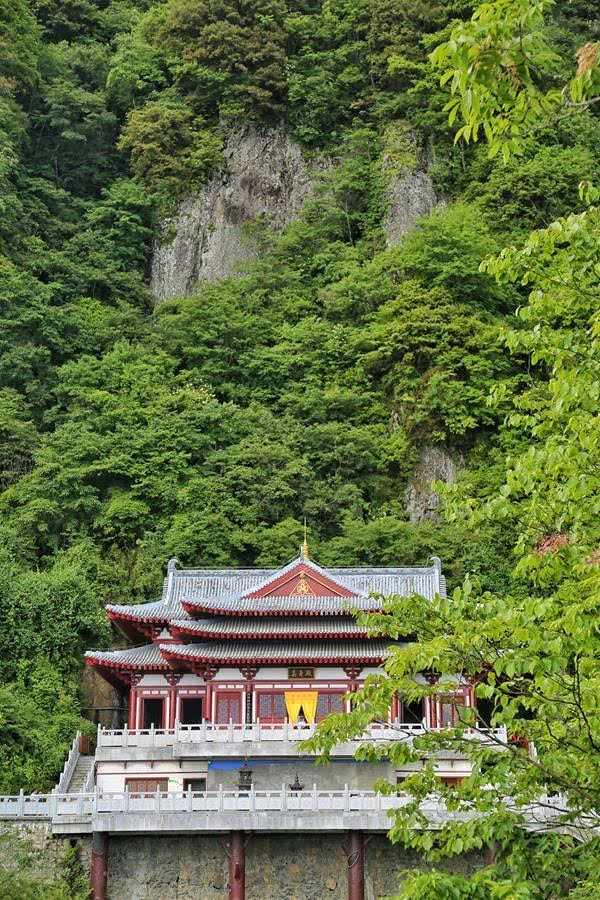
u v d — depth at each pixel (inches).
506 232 4183.1
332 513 3444.9
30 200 4315.9
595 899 831.1
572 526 879.1
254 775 2234.3
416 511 3511.3
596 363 847.1
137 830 1951.3
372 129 4758.9
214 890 1973.4
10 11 4714.6
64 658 2760.8
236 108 4744.1
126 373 3752.5
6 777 2322.8
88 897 1927.9
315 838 1985.7
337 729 872.9
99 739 2315.5
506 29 676.1
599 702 829.8
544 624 806.5
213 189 4613.7
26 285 3890.3
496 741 857.5
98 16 5300.2
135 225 4441.4
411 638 2406.5
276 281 4301.2
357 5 4985.2
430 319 3750.0
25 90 4648.1
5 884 1793.8
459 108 727.7
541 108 708.7
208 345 4010.8
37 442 3503.9
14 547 3122.5
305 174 4717.0
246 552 3319.4
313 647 2397.9
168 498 3358.8
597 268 849.5
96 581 3122.5
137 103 4938.5
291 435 3604.8
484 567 3125.0
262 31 4891.7
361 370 3821.4
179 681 2456.9
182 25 4906.5
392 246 4320.9
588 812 898.7
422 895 765.3
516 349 941.2
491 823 826.2
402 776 2234.3
